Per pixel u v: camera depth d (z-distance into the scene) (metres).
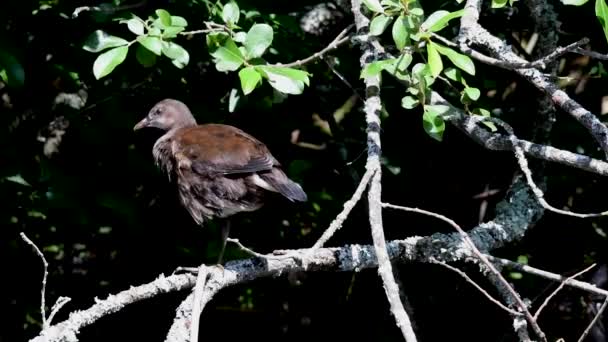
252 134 11.24
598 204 11.17
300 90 7.79
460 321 12.12
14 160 10.41
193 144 9.20
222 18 8.87
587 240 11.42
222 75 11.05
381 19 7.30
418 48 7.42
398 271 10.84
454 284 12.01
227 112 11.01
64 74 10.71
